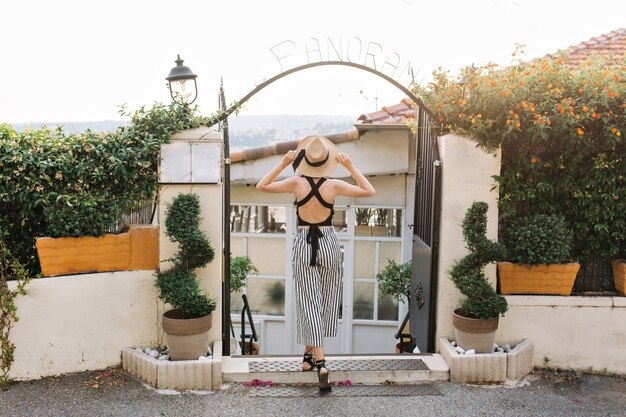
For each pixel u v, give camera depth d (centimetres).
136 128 487
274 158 818
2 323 448
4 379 450
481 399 452
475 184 511
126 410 419
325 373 449
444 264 517
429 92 542
